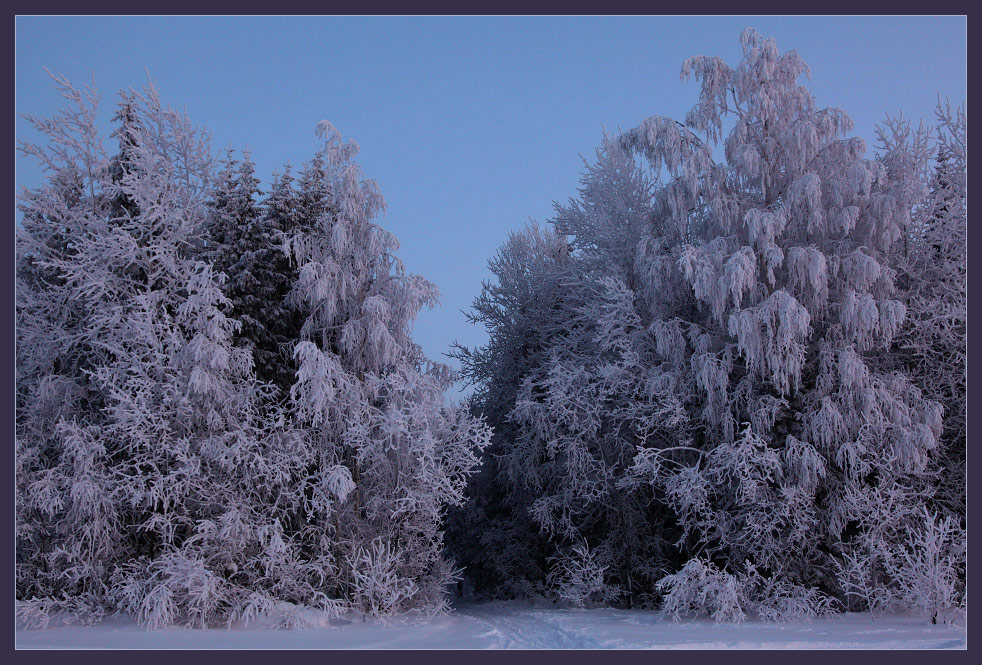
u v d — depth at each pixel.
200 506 14.60
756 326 14.72
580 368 18.39
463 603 23.33
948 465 15.91
